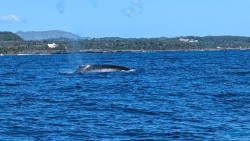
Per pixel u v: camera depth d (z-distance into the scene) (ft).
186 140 288.51
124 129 317.42
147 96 485.97
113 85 610.65
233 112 375.45
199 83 632.79
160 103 431.02
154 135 300.61
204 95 489.26
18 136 301.43
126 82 654.53
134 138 294.05
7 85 641.81
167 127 322.34
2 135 303.68
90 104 428.97
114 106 413.39
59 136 300.61
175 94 501.56
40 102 447.83
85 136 299.79
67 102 445.37
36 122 343.87
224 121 339.16
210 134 301.02
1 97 492.13
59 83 654.53
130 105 418.92
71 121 346.13
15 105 428.56
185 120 344.90
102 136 299.17
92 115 369.09
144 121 343.87
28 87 605.31
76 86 602.03
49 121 347.15
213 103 426.92
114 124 334.24
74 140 290.76
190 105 415.85
